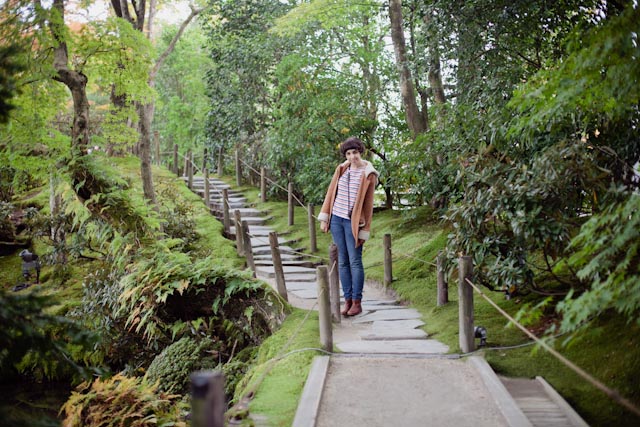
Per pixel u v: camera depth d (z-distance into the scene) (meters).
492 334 6.25
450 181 10.20
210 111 20.84
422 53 11.15
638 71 4.05
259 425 4.48
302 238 13.25
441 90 11.84
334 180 7.62
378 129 14.30
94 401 5.74
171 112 25.30
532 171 6.10
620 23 3.81
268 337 7.02
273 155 16.08
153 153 25.92
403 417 4.48
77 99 9.85
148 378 7.49
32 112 9.41
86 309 9.07
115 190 9.88
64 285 11.59
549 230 5.79
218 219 15.00
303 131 14.46
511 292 6.83
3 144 9.76
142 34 10.27
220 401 2.85
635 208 3.87
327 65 15.88
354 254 7.48
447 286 7.83
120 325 8.77
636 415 4.48
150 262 8.50
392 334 6.62
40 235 12.57
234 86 19.06
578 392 4.91
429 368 5.43
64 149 9.97
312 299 8.84
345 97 14.54
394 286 9.09
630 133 6.10
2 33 8.62
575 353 5.46
